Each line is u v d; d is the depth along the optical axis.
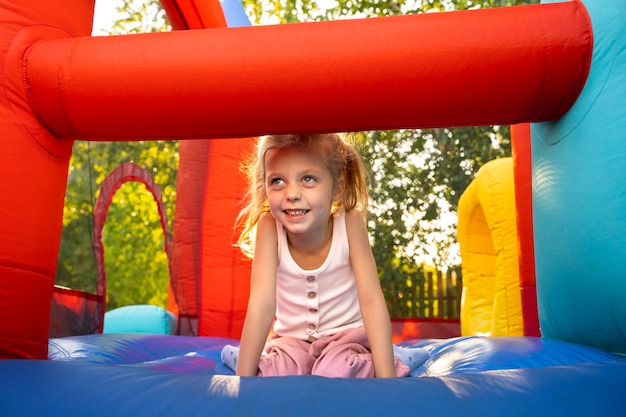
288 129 2.01
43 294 2.03
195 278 4.15
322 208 2.00
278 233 2.14
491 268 5.09
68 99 2.00
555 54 1.93
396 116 1.96
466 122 2.03
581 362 1.91
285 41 1.93
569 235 2.17
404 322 5.54
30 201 1.98
